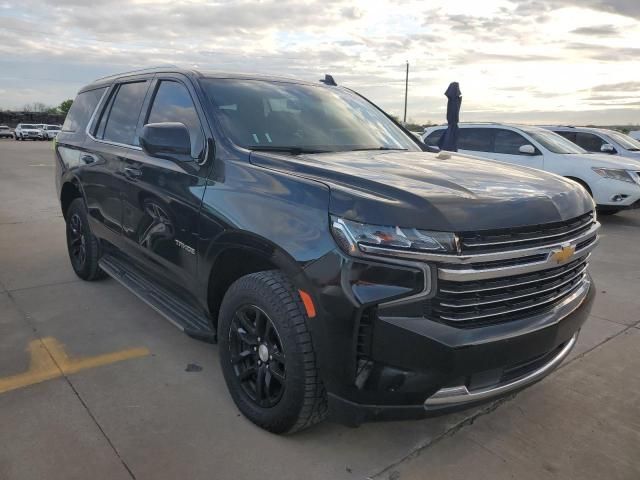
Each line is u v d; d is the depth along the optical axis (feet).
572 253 8.64
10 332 13.28
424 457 8.90
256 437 9.23
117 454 8.66
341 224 7.65
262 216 8.75
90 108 16.88
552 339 8.51
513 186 8.90
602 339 13.76
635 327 14.61
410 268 7.33
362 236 7.45
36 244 22.56
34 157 80.33
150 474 8.22
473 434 9.59
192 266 10.63
